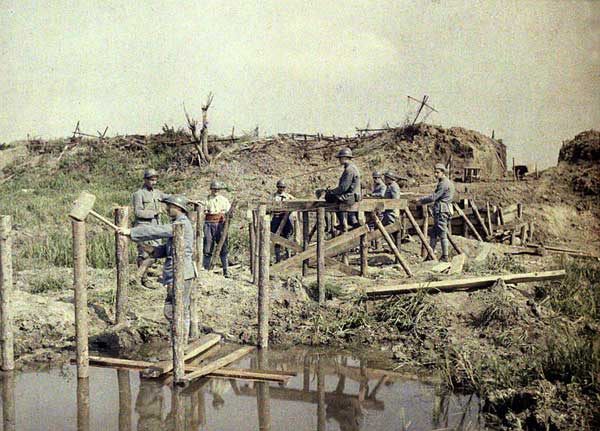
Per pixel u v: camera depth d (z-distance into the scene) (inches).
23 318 277.6
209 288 337.4
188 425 189.3
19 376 235.3
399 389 224.7
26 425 187.6
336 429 187.0
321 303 315.9
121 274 285.7
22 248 468.4
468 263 397.7
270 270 359.3
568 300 301.6
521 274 320.8
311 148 911.0
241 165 887.1
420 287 309.0
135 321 295.7
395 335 289.1
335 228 441.1
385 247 496.7
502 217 543.8
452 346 263.1
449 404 209.8
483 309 296.2
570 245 568.4
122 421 191.6
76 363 239.8
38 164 922.1
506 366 229.5
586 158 737.6
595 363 210.1
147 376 231.5
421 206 473.7
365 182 794.8
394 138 864.9
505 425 190.5
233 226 575.2
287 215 402.9
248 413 199.6
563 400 194.7
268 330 292.2
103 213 631.2
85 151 930.1
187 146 923.4
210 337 280.5
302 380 234.2
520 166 768.9
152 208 360.2
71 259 433.7
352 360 259.6
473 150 812.0
